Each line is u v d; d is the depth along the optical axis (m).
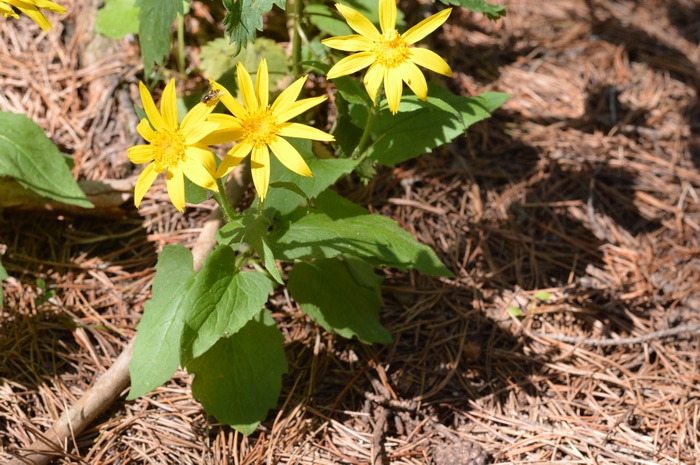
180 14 0.74
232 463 0.69
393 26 0.65
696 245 0.82
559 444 0.71
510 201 0.83
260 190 0.63
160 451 0.69
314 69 0.71
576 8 1.00
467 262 0.79
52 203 0.77
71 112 0.82
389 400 0.72
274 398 0.70
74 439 0.69
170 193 0.62
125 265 0.77
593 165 0.85
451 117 0.72
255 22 0.67
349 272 0.74
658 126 0.89
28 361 0.72
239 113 0.63
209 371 0.70
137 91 0.83
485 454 0.70
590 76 0.91
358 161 0.71
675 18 1.01
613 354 0.76
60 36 0.85
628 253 0.81
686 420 0.72
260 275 0.66
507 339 0.76
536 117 0.88
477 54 0.92
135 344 0.68
